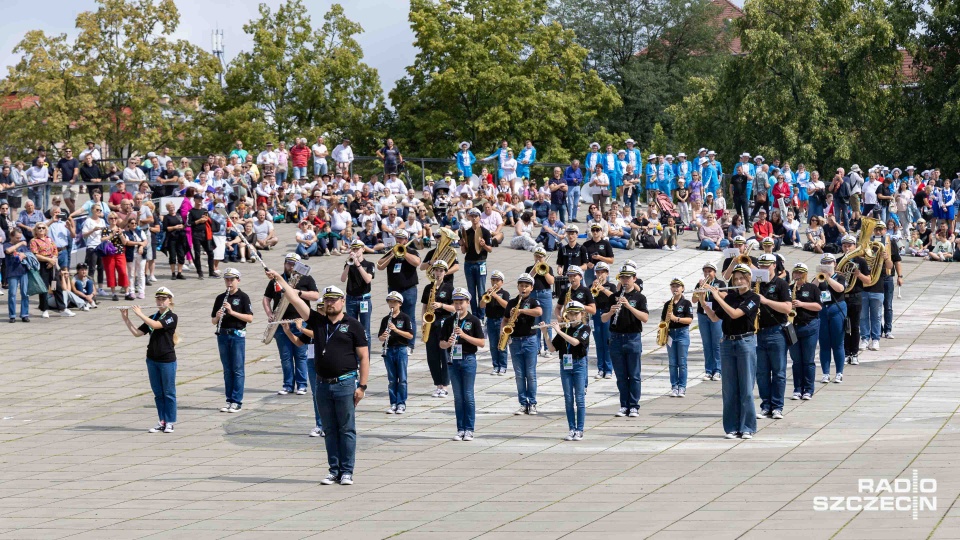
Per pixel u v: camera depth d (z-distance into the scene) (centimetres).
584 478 1259
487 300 1936
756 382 1672
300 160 3631
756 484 1162
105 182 2933
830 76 4772
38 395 1909
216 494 1234
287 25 5159
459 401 1526
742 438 1472
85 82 4831
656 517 1029
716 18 6888
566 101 5259
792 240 3253
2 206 2698
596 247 2127
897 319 2455
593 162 3575
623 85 6556
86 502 1209
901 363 2009
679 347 1792
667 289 2714
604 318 1675
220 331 1756
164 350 1617
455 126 5166
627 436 1523
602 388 1902
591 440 1504
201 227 2816
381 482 1278
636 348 1645
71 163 3100
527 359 1700
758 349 1590
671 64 6725
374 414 1728
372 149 5288
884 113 5019
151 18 4953
